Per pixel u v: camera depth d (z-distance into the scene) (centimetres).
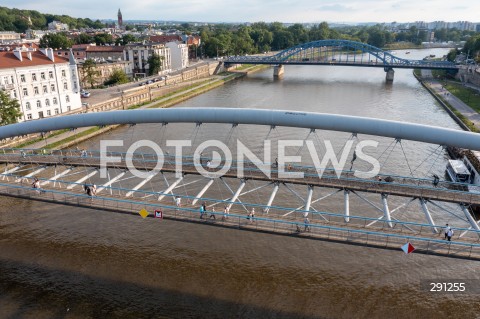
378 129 3138
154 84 11544
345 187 3238
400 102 10250
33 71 7312
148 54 13688
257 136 6975
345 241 2730
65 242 3925
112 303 3102
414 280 3369
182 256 3691
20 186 3528
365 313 3009
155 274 3441
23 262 3609
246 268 3516
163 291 3231
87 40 19962
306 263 3578
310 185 3341
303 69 19188
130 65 13575
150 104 9862
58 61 7919
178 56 15000
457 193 3152
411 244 2645
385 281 3353
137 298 3152
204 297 3158
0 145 6097
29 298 3164
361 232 2744
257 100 10650
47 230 4128
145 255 3709
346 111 9162
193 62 16862
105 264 3581
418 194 3120
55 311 3028
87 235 4044
